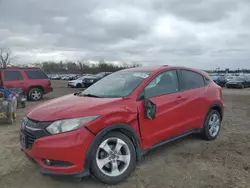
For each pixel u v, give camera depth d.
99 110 3.37
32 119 3.42
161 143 4.16
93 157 3.24
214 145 5.08
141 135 3.79
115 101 3.61
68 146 3.09
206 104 5.13
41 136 3.19
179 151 4.71
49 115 3.30
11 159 4.41
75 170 3.13
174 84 4.59
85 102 3.62
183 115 4.55
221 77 31.80
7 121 7.55
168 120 4.23
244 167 4.00
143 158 4.37
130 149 3.58
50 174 3.15
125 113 3.56
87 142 3.18
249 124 7.20
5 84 12.49
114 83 4.41
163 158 4.37
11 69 12.91
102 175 3.33
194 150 4.77
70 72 91.75
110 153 3.41
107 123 3.34
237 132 6.22
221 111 5.61
